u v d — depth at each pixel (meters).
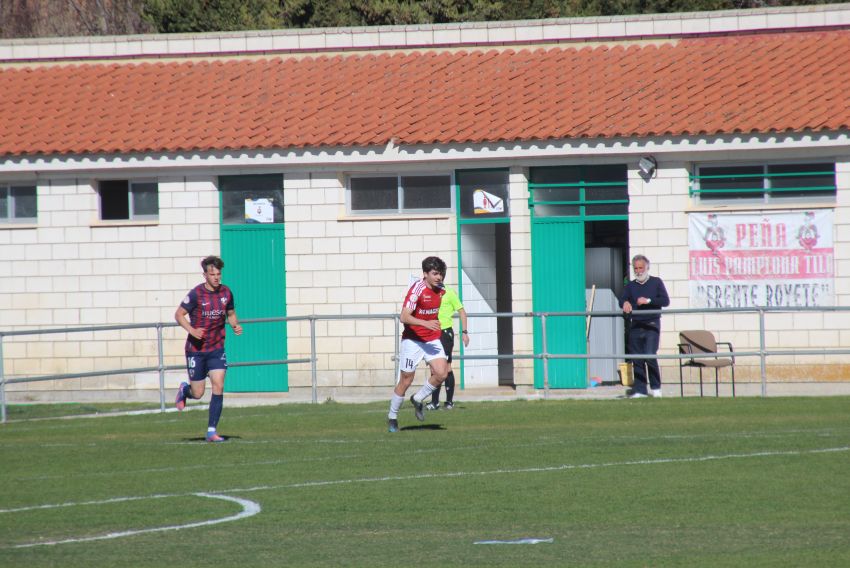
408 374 53.72
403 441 50.91
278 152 77.12
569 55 84.31
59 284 80.50
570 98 78.62
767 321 72.94
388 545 31.67
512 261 76.69
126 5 153.38
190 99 84.44
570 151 73.94
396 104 80.75
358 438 52.44
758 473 40.69
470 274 78.50
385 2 134.75
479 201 77.75
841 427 51.84
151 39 89.88
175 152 77.81
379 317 67.50
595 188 76.81
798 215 72.56
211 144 77.44
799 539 31.11
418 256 77.94
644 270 66.25
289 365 79.19
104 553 31.25
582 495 37.75
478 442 49.94
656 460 44.00
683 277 73.88
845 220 72.06
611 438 50.03
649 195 74.12
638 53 83.25
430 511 36.00
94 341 80.31
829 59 78.62
